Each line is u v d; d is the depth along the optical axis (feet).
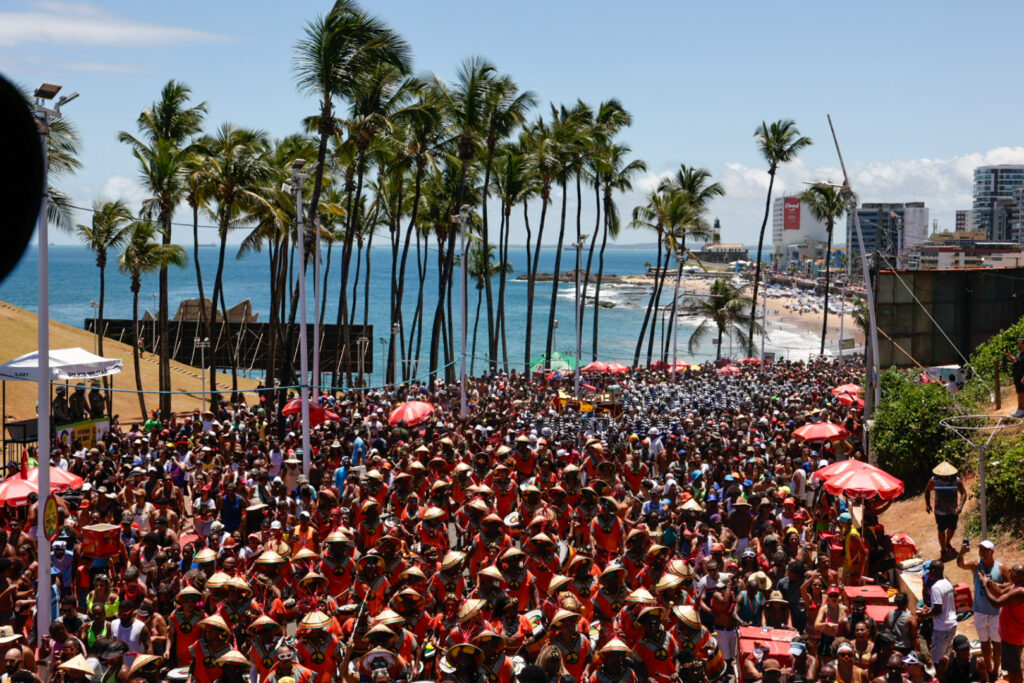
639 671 36.70
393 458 79.71
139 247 156.15
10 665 38.96
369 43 128.98
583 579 44.93
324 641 38.78
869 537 57.82
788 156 256.52
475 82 166.09
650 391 141.38
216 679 37.27
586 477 72.90
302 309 91.97
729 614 45.60
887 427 85.35
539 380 174.09
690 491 68.54
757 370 195.62
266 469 71.92
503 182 197.67
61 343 201.67
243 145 157.28
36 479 63.46
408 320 490.90
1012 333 100.78
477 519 55.06
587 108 209.36
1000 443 70.44
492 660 35.53
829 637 44.32
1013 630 42.14
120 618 42.78
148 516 62.49
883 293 112.27
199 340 203.31
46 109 49.65
